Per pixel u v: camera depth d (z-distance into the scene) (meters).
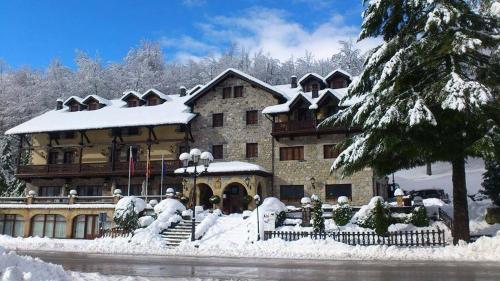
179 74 77.88
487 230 24.78
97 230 39.38
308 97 40.47
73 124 45.84
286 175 40.84
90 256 21.84
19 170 47.12
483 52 20.03
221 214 34.38
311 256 20.33
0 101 64.69
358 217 29.39
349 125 23.16
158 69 84.19
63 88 71.44
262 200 40.00
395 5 21.23
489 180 27.72
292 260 18.91
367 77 21.73
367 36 22.47
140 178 45.00
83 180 46.62
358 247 21.44
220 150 43.44
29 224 41.38
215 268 15.66
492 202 27.45
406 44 20.55
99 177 45.78
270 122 42.31
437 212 28.50
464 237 20.09
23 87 69.94
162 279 12.16
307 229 28.83
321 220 27.84
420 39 19.70
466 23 20.28
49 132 46.59
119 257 21.12
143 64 80.56
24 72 76.88
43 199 42.09
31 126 47.09
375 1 21.05
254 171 38.34
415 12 20.84
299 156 40.88
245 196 38.72
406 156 21.05
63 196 44.66
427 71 20.67
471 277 12.27
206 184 40.31
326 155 40.03
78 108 50.91
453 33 19.33
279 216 30.84
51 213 40.75
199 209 35.00
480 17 19.88
